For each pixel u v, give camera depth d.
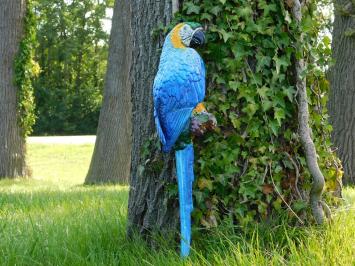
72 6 43.03
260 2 4.29
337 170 4.59
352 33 9.65
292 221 4.36
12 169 13.22
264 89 4.31
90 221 5.08
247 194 4.30
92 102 43.97
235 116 4.30
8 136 13.18
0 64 13.17
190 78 4.13
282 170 4.38
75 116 43.91
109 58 12.43
